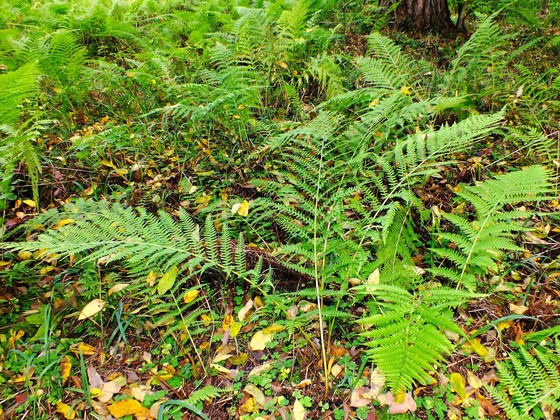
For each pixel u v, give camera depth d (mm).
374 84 4145
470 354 2104
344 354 2092
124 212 2355
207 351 2184
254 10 4637
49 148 3547
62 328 2318
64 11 7012
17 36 5645
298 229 2434
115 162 3461
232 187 3236
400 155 2566
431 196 3033
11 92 2625
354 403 1869
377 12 6805
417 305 1723
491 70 4375
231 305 2387
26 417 1924
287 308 2295
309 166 2676
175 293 2426
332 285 2438
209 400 1933
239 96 3506
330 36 4949
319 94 4375
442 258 2562
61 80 4062
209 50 4387
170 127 3906
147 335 2293
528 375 1788
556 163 3137
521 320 2248
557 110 3973
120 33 5633
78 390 1969
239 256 2271
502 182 2305
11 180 3037
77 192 3199
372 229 2549
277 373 2051
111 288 2363
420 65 4656
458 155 3449
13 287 2490
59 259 2639
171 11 7473
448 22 6652
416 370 1549
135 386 2018
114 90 4305
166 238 2227
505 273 2455
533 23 6043
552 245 2715
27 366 1953
